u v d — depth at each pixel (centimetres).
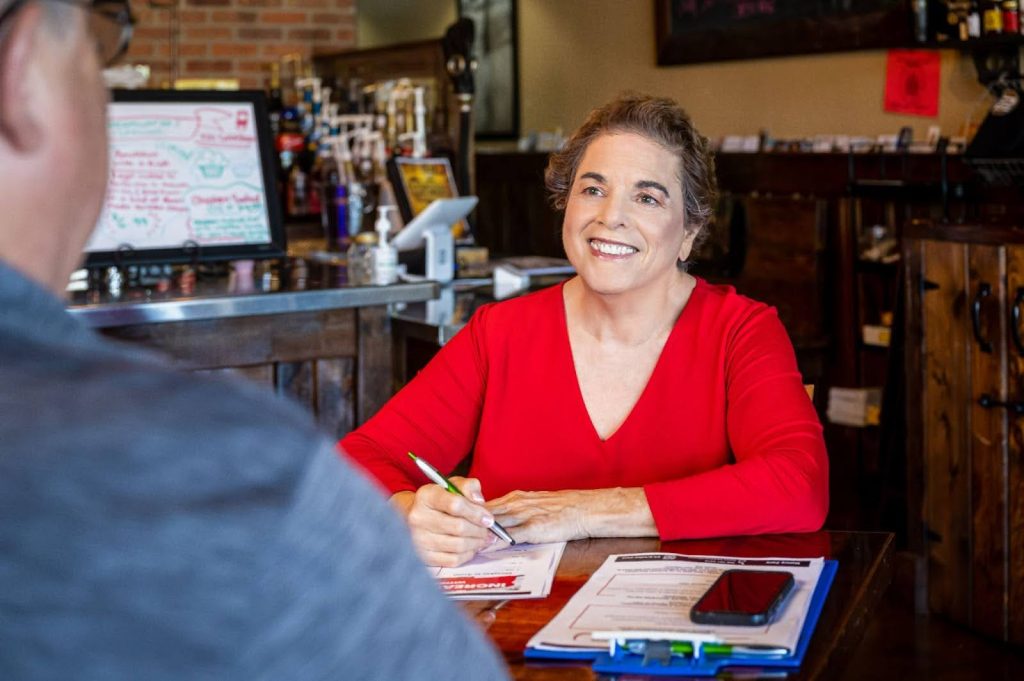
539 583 135
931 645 312
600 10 566
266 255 318
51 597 43
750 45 477
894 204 406
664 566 134
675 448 182
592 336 187
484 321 196
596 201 182
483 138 659
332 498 47
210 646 44
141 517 43
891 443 351
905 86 420
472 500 152
